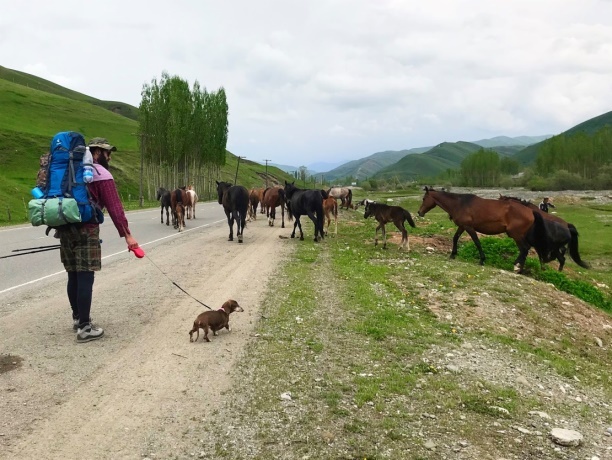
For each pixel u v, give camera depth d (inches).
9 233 788.6
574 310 420.5
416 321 327.3
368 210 653.3
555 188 3959.2
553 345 334.6
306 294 374.9
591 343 361.4
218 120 2829.7
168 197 939.3
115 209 252.4
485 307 375.9
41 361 229.1
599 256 933.2
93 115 4982.8
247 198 671.8
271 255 557.0
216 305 338.0
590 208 2032.5
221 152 2891.2
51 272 448.5
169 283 402.9
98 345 253.3
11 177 2588.6
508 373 257.9
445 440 176.2
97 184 249.3
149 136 2342.5
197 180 2711.6
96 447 159.6
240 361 237.6
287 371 227.6
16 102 4421.8
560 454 175.5
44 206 235.3
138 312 316.8
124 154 3700.8
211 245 644.1
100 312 315.6
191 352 247.8
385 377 227.6
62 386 202.8
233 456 157.9
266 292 376.5
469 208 546.6
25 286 388.8
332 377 223.9
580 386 265.6
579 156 4407.0
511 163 6205.7
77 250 252.1
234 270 462.3
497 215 532.4
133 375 216.7
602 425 211.8
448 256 593.3
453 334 310.2
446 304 378.0
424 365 248.5
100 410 183.6
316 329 293.3
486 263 567.8
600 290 597.6
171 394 199.5
